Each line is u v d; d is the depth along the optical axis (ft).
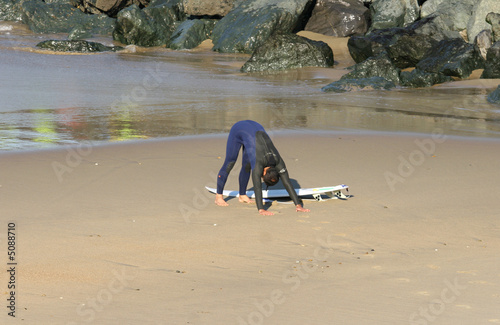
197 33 225.56
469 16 185.26
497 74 143.54
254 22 210.38
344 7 224.94
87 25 253.44
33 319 26.50
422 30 178.19
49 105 102.53
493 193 50.29
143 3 268.82
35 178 54.19
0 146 69.21
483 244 37.68
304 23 227.81
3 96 110.63
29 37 235.81
